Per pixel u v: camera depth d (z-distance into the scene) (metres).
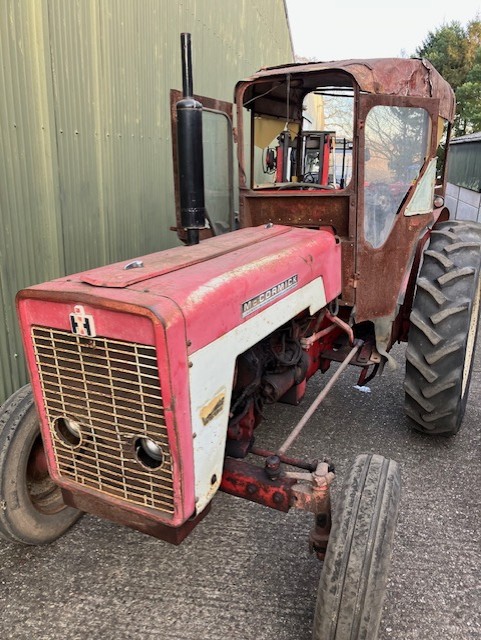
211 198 3.28
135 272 1.85
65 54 3.48
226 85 6.70
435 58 30.59
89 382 1.73
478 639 2.01
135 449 1.74
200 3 5.57
